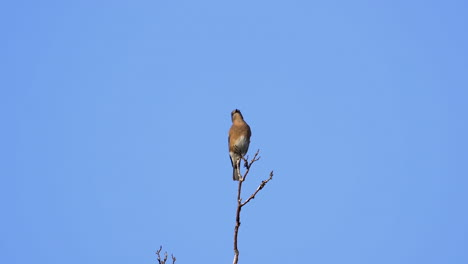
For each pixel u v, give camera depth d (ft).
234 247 29.58
